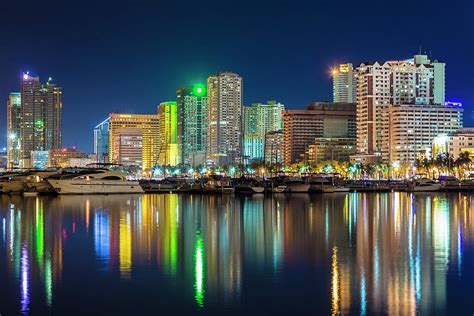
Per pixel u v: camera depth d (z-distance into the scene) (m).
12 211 130.38
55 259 68.06
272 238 85.81
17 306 49.72
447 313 47.28
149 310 48.56
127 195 197.50
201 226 101.81
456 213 129.38
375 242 81.44
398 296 51.78
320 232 93.06
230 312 48.00
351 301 50.44
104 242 81.25
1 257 69.38
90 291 53.91
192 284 56.09
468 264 64.94
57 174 196.38
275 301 50.59
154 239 84.31
